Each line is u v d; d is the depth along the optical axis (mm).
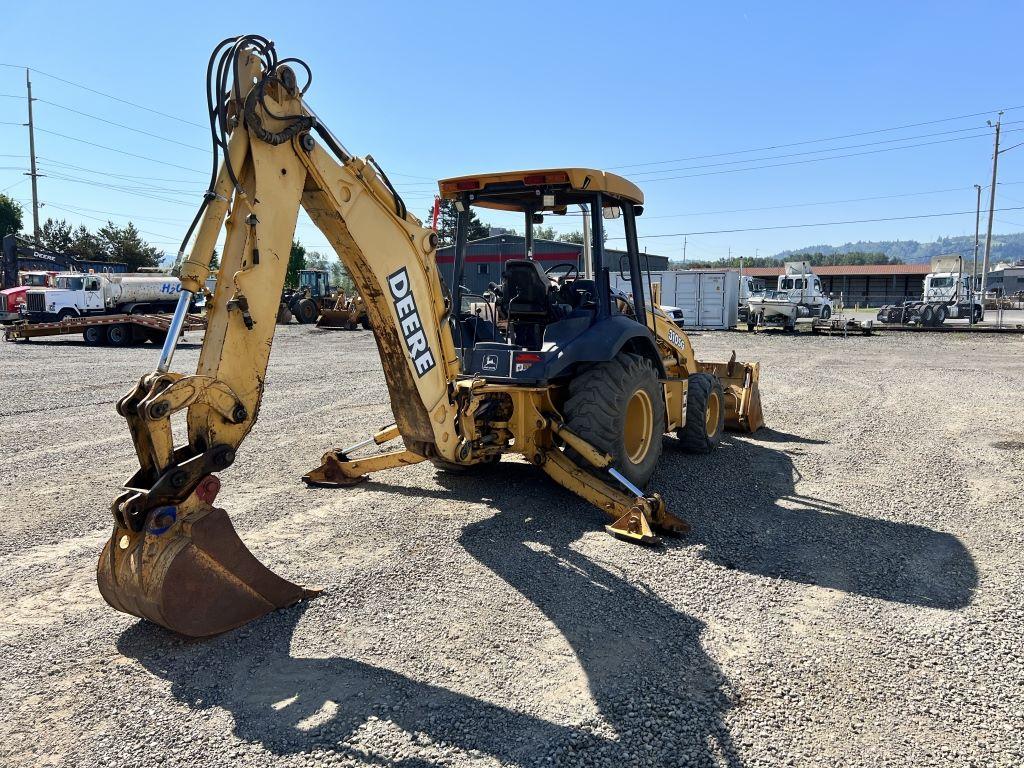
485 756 2584
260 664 3199
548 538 4762
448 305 4691
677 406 6824
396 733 2713
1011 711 2855
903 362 16234
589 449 5152
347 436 7918
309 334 25203
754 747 2639
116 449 7375
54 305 24531
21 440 7801
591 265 5594
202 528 3338
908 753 2604
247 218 3387
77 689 3014
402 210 4215
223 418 3342
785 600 3859
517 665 3186
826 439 7895
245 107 3305
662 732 2723
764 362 16391
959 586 4043
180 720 2799
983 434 8023
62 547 4637
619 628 3533
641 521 4707
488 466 6551
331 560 4375
